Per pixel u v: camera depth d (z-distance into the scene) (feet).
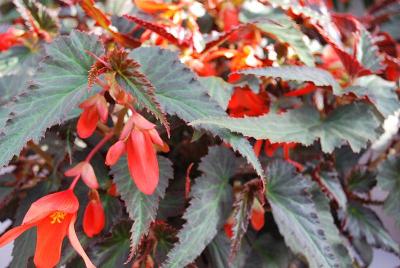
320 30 1.73
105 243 1.63
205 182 1.63
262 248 1.82
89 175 1.52
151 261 1.59
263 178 1.47
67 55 1.50
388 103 1.73
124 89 1.40
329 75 1.67
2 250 2.72
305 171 1.83
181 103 1.47
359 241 1.96
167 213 1.65
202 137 1.75
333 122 1.70
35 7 1.81
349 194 1.93
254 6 1.91
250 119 1.56
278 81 1.80
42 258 1.43
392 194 1.84
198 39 1.65
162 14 1.72
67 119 1.55
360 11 2.88
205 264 1.72
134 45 1.70
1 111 1.51
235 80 1.66
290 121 1.65
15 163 1.86
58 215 1.45
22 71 1.72
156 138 1.42
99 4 1.98
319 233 1.59
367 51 1.81
